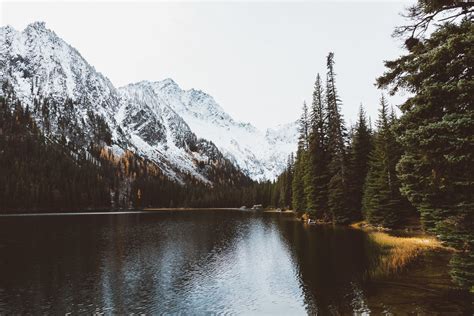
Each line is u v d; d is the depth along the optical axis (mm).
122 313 21188
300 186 72062
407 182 14547
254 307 21172
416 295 18750
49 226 73938
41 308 22250
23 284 27484
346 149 56281
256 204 176250
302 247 37969
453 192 13734
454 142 11156
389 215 45375
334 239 41406
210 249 42312
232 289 25250
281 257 34438
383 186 45719
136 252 40719
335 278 25047
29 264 34500
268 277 27719
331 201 54906
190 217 105875
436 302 17359
